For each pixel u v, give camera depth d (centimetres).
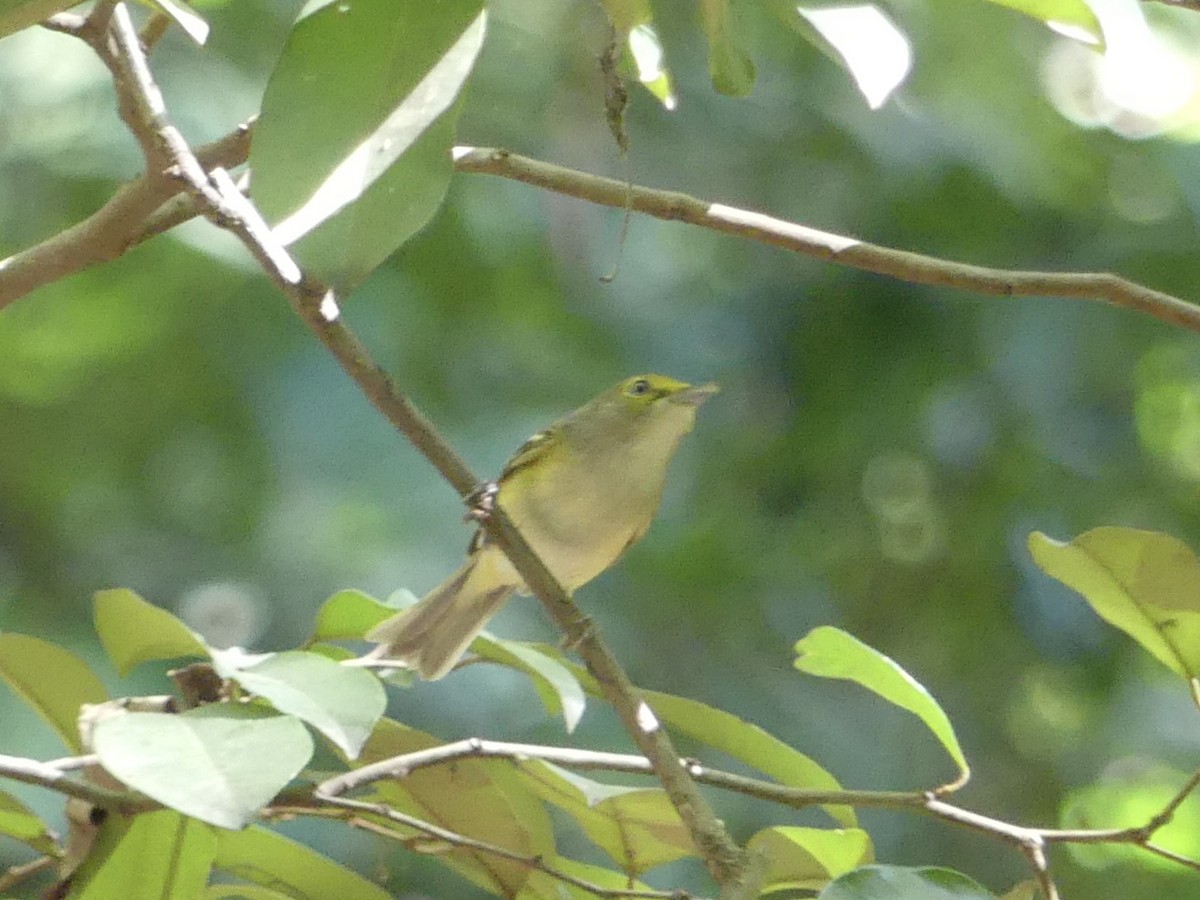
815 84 1178
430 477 1137
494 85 1135
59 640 1124
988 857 1127
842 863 463
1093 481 1157
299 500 1124
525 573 433
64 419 1213
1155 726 1194
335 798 417
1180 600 435
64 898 391
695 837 393
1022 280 465
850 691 1171
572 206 1171
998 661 1195
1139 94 1227
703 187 1171
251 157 372
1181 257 1158
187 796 305
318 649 505
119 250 453
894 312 1166
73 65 1132
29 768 365
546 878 476
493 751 431
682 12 1163
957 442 1155
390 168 373
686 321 1191
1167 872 1127
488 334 1180
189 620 1105
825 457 1185
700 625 1172
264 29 1119
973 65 1192
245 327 1177
